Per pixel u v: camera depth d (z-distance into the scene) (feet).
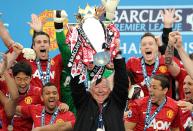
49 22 111.24
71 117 92.79
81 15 90.68
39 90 95.50
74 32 89.81
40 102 95.20
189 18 110.83
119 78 85.92
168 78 93.76
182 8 110.83
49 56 108.68
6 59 92.17
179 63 99.14
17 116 93.91
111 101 86.12
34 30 100.78
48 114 92.79
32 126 93.61
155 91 90.99
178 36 91.40
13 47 94.53
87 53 89.15
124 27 111.04
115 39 88.63
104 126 85.30
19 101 94.84
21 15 112.98
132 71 98.94
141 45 98.48
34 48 98.63
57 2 112.78
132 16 110.93
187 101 94.89
